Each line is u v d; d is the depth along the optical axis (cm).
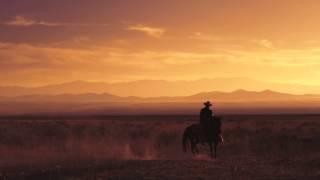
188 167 3212
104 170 3144
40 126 8244
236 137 5991
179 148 5256
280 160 3625
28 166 3534
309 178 2767
